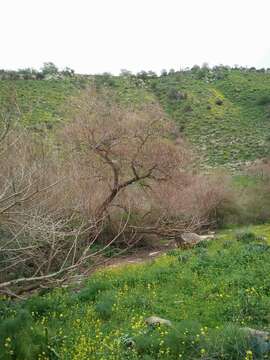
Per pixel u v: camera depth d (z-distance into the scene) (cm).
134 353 662
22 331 736
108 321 848
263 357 615
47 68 6256
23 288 976
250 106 6269
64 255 1144
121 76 6969
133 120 1839
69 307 944
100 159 1833
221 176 2380
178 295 965
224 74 7456
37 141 1322
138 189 1892
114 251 1581
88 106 1880
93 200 1538
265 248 1307
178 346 679
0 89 3066
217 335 680
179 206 1916
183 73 7600
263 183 2611
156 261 1355
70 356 696
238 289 942
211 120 5819
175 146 1911
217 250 1359
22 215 897
